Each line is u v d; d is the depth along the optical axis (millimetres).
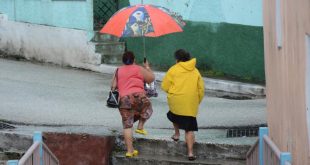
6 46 25938
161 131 14867
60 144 13953
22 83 20641
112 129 14656
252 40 19672
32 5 25031
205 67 20969
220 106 17656
